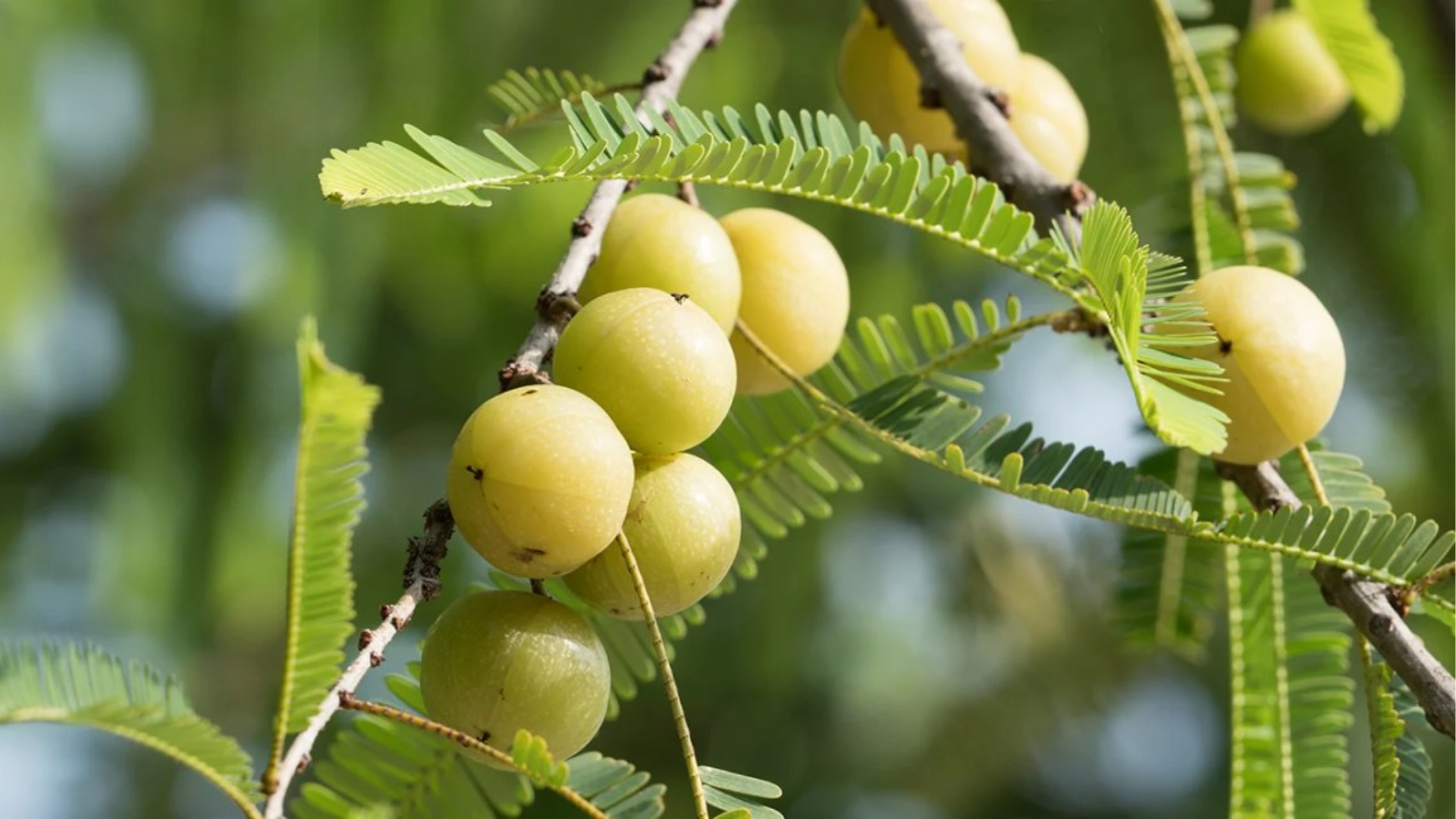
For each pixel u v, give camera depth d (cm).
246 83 129
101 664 77
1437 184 128
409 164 79
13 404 119
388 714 79
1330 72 104
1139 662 183
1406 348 132
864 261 139
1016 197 91
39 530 161
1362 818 162
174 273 150
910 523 169
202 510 137
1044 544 182
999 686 179
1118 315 82
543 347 83
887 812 174
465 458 81
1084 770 193
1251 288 85
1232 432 86
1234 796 90
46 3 115
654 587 82
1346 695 89
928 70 93
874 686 167
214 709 175
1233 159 96
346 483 79
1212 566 95
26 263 114
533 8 131
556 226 137
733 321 88
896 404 86
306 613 79
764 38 134
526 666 81
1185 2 99
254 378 133
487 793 86
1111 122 126
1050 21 127
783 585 150
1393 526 83
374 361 154
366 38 128
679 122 84
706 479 83
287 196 129
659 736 163
